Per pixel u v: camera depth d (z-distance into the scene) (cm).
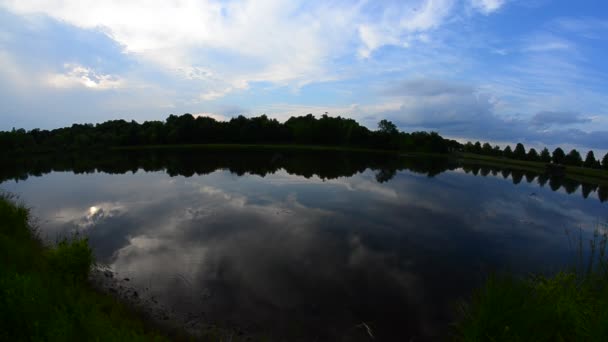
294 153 6875
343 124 10062
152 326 697
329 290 919
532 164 6688
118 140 8494
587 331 306
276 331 726
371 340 709
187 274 984
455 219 1814
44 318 404
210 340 677
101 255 1119
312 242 1320
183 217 1656
